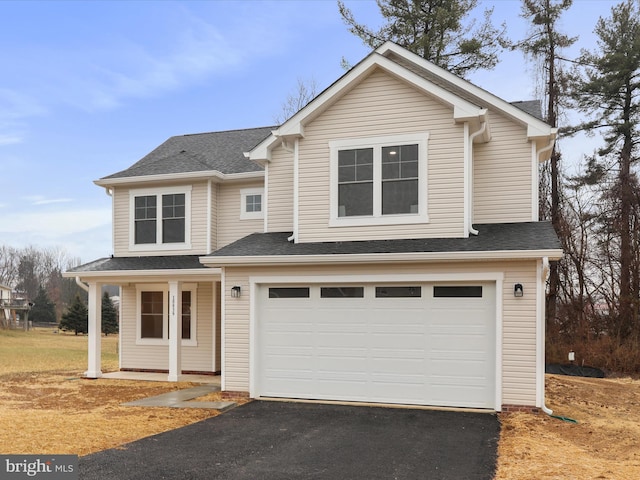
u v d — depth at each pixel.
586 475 5.52
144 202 14.79
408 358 9.50
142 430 7.66
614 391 13.84
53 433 7.26
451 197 10.12
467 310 9.24
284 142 11.52
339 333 9.95
